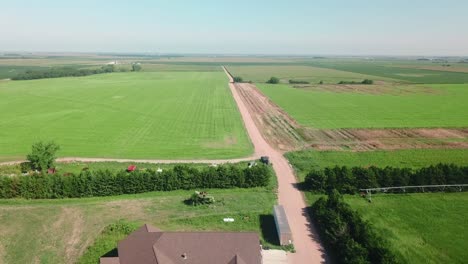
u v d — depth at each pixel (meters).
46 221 54.88
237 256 38.62
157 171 67.06
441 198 61.81
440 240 49.12
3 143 93.38
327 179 64.50
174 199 62.09
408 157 84.06
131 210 58.19
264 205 59.97
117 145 91.94
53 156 74.75
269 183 68.50
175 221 54.75
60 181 62.12
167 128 109.25
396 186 64.19
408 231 51.25
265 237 50.75
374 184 63.78
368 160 82.19
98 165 77.81
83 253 47.59
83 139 97.06
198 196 60.09
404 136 101.38
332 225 49.22
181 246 39.19
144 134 102.25
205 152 87.12
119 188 63.53
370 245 42.88
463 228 52.25
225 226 53.56
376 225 52.66
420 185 64.12
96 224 54.19
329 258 46.03
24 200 61.16
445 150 89.06
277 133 105.06
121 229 52.16
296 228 52.97
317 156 84.88
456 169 65.06
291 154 85.94
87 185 62.41
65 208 58.75
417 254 45.78
